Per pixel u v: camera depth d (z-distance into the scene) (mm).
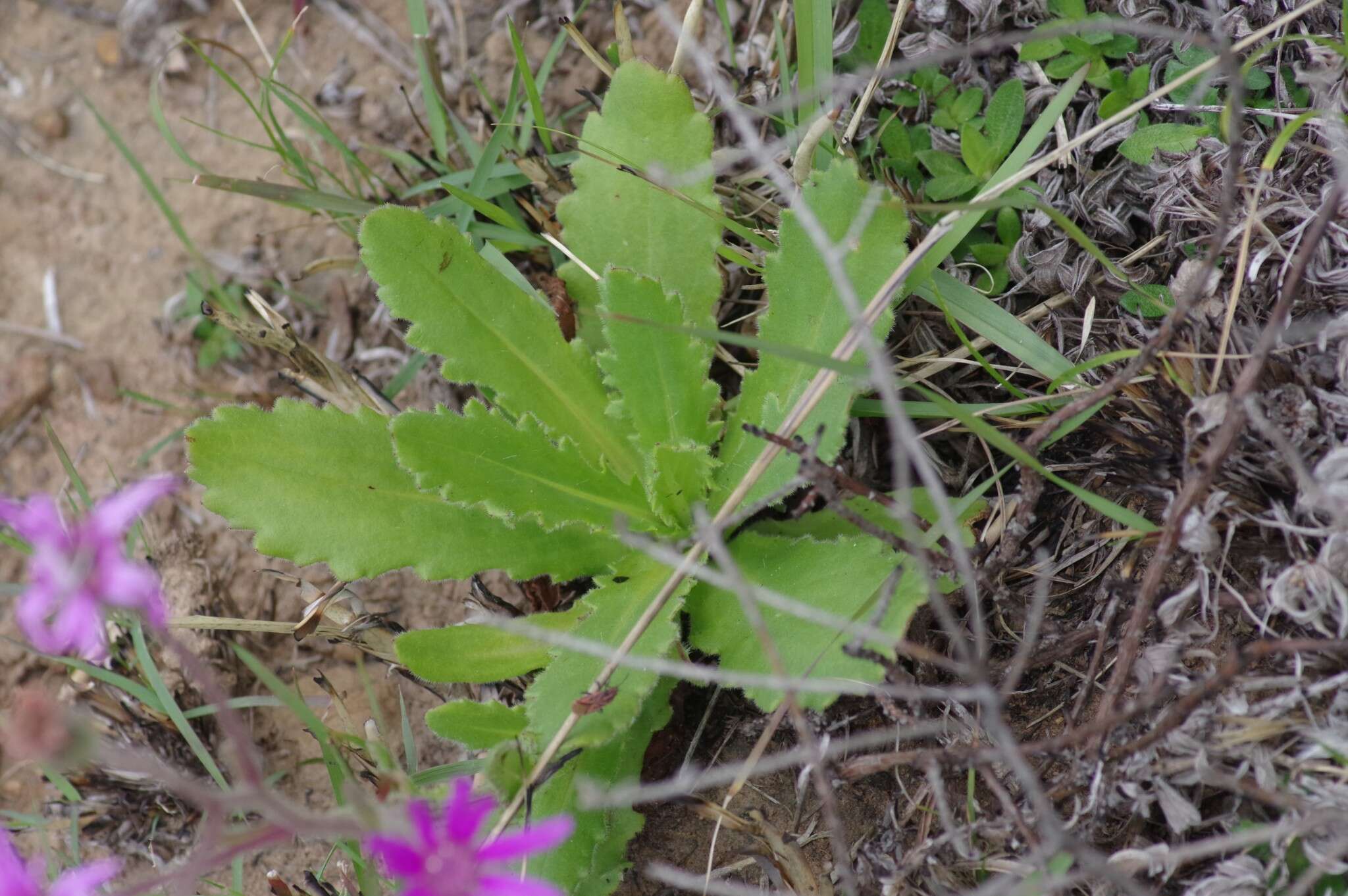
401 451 465
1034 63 502
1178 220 481
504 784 443
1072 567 477
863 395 491
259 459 471
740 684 431
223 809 412
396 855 413
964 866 451
